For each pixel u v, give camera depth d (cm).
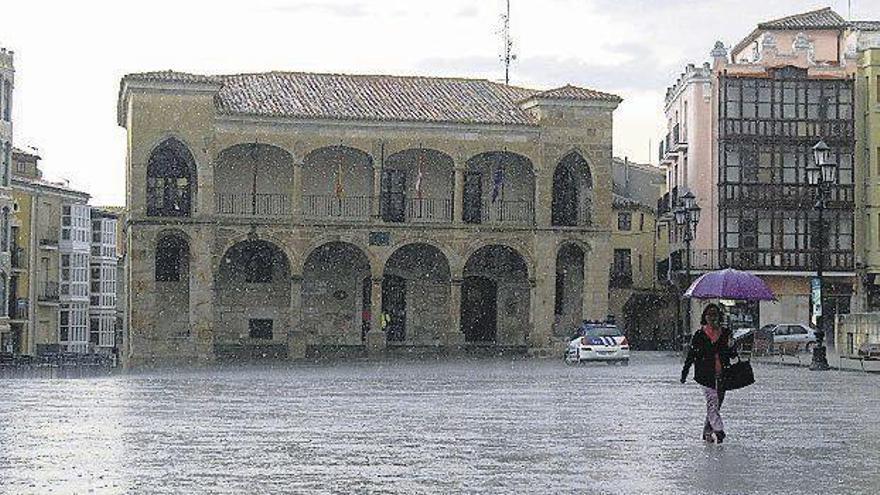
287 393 3441
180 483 1481
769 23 8975
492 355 7350
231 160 7181
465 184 7462
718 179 8325
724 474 1591
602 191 7369
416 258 7444
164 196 6962
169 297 6969
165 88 6819
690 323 8162
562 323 7569
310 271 7294
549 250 7312
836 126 8325
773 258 8275
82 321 10250
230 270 7169
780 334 7469
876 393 3453
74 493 1386
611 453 1836
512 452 1844
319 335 7300
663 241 9919
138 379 4484
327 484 1483
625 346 5997
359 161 7331
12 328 9094
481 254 7531
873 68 8344
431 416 2562
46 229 9581
